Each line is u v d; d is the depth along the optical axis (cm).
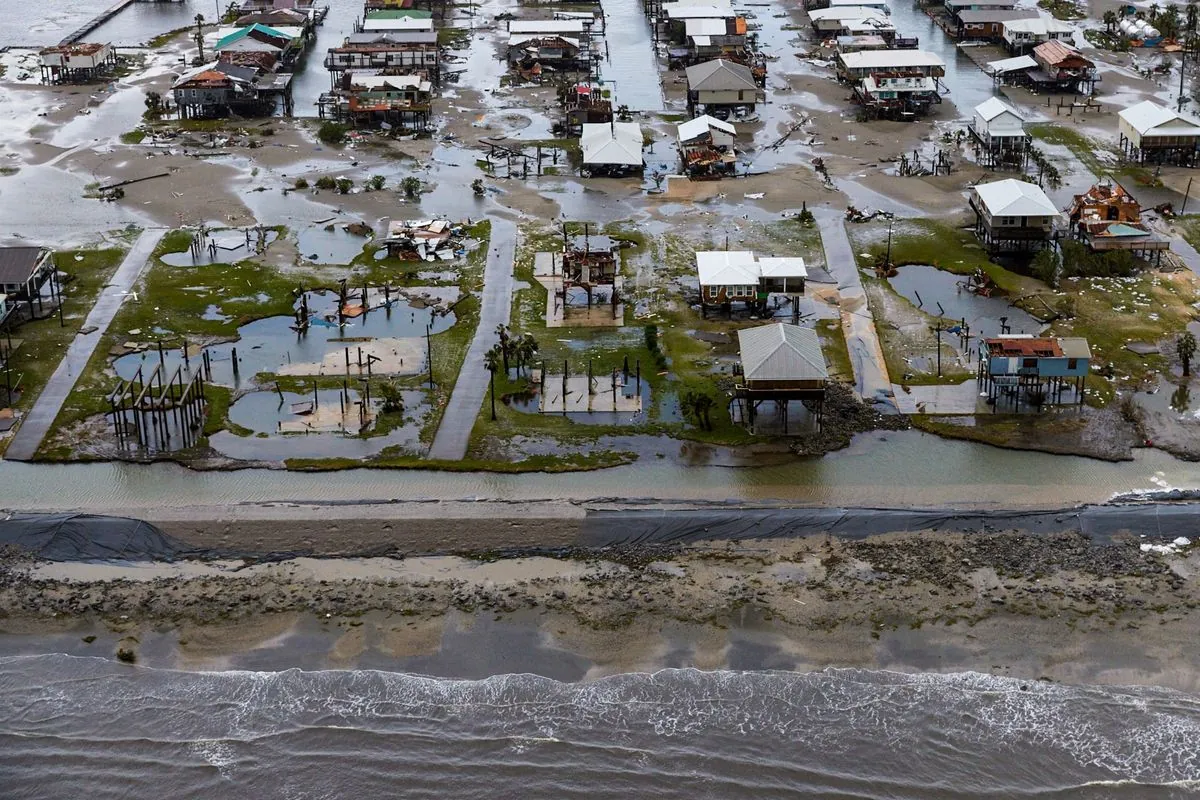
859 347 11775
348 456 10106
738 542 9050
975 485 9669
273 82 19375
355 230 14450
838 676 7931
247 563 8894
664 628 8294
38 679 7981
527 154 17312
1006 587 8544
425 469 9925
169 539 9112
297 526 9231
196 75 18788
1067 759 7356
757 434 10375
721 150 16875
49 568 8862
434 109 19375
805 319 12325
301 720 7712
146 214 15025
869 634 8206
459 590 8606
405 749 7525
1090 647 8056
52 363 11475
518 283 13200
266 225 14662
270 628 8325
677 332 12075
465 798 7244
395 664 8056
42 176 16325
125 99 19988
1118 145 17512
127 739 7606
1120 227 13512
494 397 10938
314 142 17800
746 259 12581
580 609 8438
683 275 13312
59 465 10025
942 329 12100
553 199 15588
